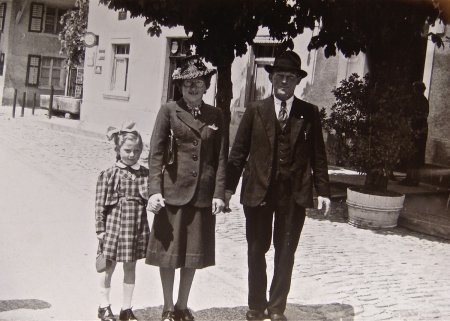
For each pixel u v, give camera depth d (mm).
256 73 14453
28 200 7949
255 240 4234
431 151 11891
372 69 8359
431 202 9312
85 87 20672
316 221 8148
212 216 4062
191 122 3973
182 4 8070
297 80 4211
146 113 17969
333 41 8438
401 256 6586
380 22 7809
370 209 7820
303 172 4230
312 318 4488
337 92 8492
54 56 27703
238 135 4332
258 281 4234
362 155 8133
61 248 5871
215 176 4059
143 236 4043
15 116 21641
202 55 8438
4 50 27062
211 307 4586
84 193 8805
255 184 4188
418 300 5055
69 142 15492
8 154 12094
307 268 5836
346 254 6500
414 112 8133
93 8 20219
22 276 4949
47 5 27312
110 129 4066
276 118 4199
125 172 4035
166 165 3965
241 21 7918
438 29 11469
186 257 3914
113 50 19594
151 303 4574
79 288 4766
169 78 17344
